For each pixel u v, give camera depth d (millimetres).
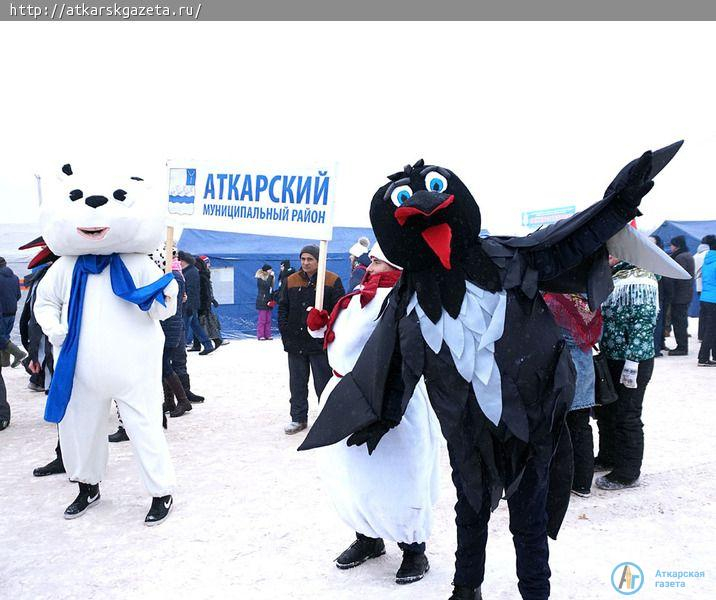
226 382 8555
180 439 5586
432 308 2107
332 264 15258
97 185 3498
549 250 2107
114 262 3650
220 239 15180
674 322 10398
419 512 2826
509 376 2057
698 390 7266
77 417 3684
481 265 2127
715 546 3195
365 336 2822
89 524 3705
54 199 3535
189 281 10844
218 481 4430
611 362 4059
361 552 3094
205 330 12109
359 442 2305
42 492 4281
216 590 2881
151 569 3107
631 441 4012
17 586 2961
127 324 3623
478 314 2078
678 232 15148
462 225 2109
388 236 2168
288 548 3314
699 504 3768
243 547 3338
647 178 1936
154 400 3732
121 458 5016
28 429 6027
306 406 5832
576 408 3820
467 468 2109
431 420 2928
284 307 5707
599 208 1992
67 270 3680
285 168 4738
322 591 2848
